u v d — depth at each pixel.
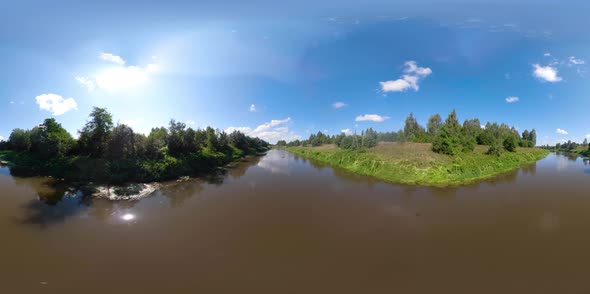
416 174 31.41
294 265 12.30
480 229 16.30
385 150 46.53
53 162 30.83
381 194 25.00
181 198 23.98
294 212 19.95
